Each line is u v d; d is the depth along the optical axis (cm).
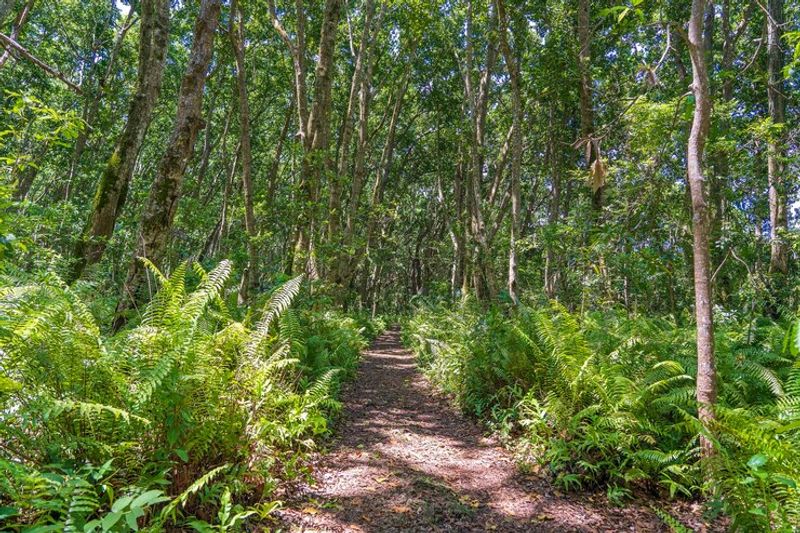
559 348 508
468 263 1658
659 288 1021
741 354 533
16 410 257
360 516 349
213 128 2591
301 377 610
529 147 2025
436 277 3897
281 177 2728
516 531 345
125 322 536
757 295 714
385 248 3180
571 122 1939
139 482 274
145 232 570
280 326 611
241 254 1218
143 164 2775
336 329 984
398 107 2120
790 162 927
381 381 935
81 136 1847
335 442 517
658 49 1370
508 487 422
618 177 883
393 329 2619
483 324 764
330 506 359
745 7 1387
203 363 321
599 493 409
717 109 928
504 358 610
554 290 1561
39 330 267
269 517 327
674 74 1433
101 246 799
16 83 1823
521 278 1903
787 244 941
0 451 256
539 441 473
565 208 2111
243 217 1725
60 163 2091
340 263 1515
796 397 372
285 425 422
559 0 1463
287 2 1809
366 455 485
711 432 356
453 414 673
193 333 321
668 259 806
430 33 1962
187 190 1700
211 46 607
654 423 448
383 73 2209
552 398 473
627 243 814
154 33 839
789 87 1368
